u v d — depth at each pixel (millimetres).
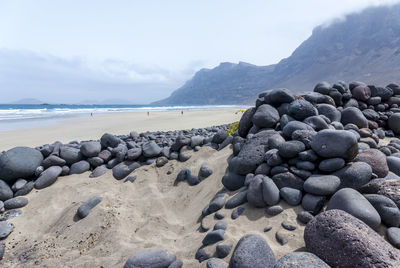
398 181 2504
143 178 4699
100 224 3371
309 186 2619
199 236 2791
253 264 1939
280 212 2621
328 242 1909
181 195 4027
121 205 3820
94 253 2912
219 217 2906
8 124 19391
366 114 5902
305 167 2889
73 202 4023
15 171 4410
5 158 4406
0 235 3395
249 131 4465
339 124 4348
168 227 3311
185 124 18375
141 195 4219
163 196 4098
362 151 3162
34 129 15766
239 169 3439
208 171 4215
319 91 5922
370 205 2232
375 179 2635
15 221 3740
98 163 5230
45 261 2877
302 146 3057
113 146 5594
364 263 1692
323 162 2801
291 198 2676
